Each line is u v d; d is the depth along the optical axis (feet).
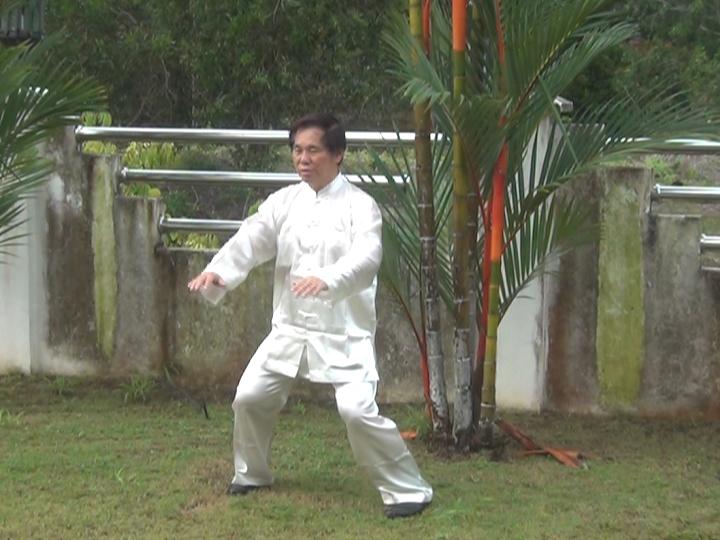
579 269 30.99
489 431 27.45
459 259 26.68
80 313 33.40
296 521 23.02
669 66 78.02
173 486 25.05
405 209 28.09
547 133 29.55
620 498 24.79
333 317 22.88
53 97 28.91
